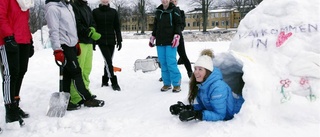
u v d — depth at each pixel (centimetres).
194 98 390
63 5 446
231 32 3572
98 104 469
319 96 325
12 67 381
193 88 386
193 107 389
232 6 6412
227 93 359
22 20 404
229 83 432
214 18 6425
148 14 5712
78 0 489
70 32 444
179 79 551
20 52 414
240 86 440
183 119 350
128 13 6047
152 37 589
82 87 457
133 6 5938
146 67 803
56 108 424
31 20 3959
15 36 395
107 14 582
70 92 468
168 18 543
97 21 580
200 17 6025
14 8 392
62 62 435
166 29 542
